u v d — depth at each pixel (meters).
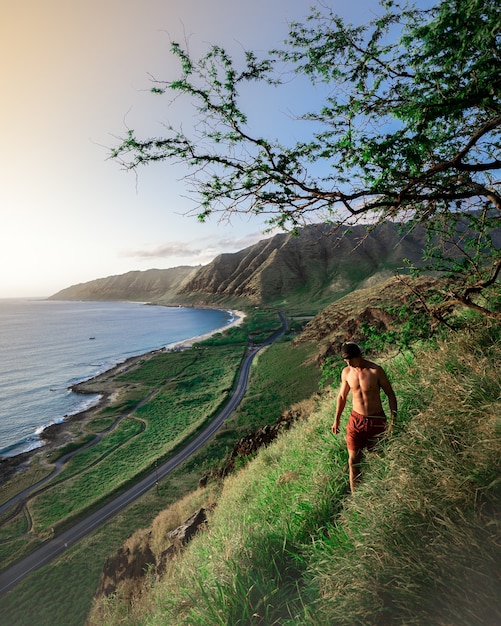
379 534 2.29
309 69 2.61
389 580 2.01
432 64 2.22
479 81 1.99
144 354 134.12
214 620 2.63
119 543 33.00
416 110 2.16
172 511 20.91
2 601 27.28
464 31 1.87
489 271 3.64
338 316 90.25
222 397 72.12
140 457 51.44
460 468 2.25
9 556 33.03
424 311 4.49
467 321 4.30
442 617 1.67
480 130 2.14
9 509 41.59
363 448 3.74
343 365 4.53
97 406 77.69
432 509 2.15
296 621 2.29
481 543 1.83
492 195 2.58
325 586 2.34
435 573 1.84
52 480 47.41
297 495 4.36
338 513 3.43
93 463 51.25
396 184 2.56
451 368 3.72
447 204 3.18
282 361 89.12
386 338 4.70
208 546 4.74
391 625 1.84
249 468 11.61
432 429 2.78
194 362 107.25
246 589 2.80
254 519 4.72
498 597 1.59
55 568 30.42
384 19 2.38
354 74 2.58
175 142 2.48
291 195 2.61
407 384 4.45
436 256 4.05
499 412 2.40
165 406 72.19
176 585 3.89
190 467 46.62
